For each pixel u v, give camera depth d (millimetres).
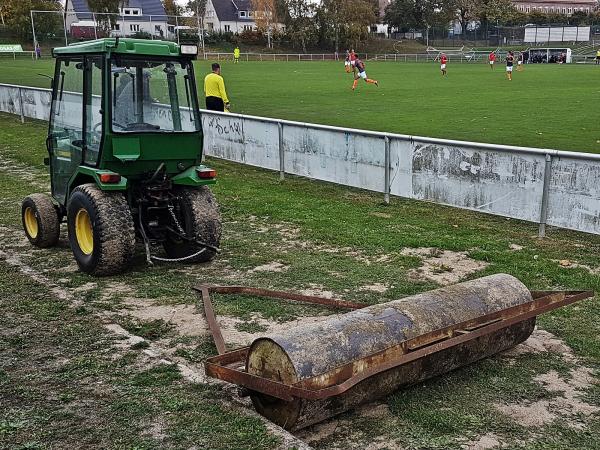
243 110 23031
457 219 9359
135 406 4105
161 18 69500
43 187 11641
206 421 3910
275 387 3725
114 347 5020
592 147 14273
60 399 4207
